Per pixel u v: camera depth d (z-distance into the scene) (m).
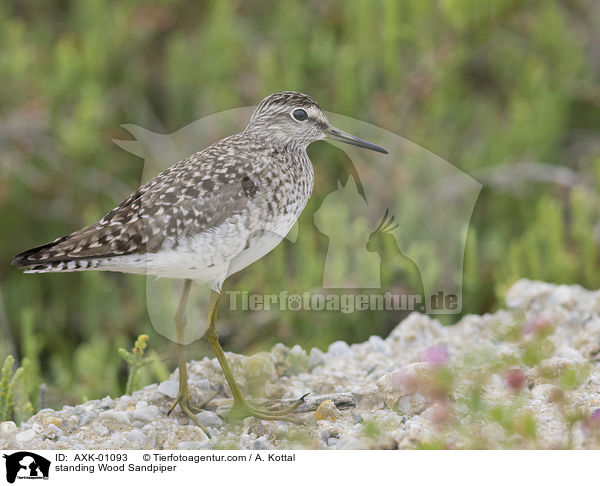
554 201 16.23
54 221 17.91
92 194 17.78
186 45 18.75
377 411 9.49
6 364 10.37
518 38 19.34
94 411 9.86
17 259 9.21
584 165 18.81
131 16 19.06
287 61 17.78
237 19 19.78
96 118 17.17
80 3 18.98
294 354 11.34
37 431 9.34
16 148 17.88
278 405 9.96
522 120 17.61
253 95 17.61
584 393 9.57
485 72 19.56
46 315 16.64
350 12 18.44
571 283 15.04
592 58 21.05
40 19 19.97
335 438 9.04
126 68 18.88
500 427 8.68
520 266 15.17
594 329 11.17
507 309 13.20
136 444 9.17
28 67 18.39
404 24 17.78
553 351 10.99
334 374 10.83
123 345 14.52
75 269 9.30
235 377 10.74
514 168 17.30
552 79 18.86
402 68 18.06
